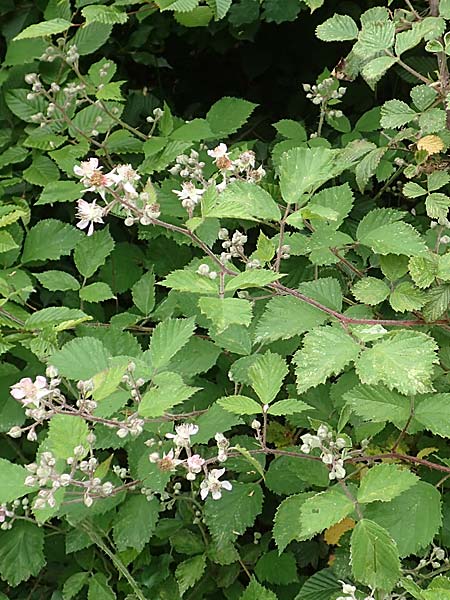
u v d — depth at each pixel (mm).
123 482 615
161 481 559
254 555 660
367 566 429
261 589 570
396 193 824
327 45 946
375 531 431
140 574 656
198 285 448
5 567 641
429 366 437
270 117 988
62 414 479
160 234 730
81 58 897
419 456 590
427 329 561
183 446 502
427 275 517
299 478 570
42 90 708
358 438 564
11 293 629
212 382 670
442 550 558
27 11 861
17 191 807
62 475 472
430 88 619
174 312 686
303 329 516
